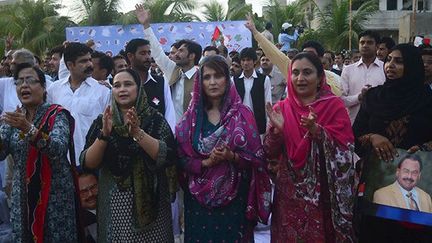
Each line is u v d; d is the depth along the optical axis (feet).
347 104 16.65
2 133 11.91
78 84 15.55
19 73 11.78
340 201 10.75
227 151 10.78
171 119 16.01
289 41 50.47
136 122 10.38
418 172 10.76
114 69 20.17
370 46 17.06
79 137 15.03
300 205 10.97
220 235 11.16
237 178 11.16
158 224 11.19
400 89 11.27
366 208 11.19
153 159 10.91
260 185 11.37
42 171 11.48
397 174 10.94
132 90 11.05
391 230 11.27
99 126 11.58
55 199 11.56
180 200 16.38
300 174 10.89
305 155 10.78
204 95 11.53
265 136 11.68
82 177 12.98
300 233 11.00
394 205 10.89
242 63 20.85
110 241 11.10
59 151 11.25
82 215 12.23
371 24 86.84
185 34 40.45
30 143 11.18
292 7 85.51
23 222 11.51
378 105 11.48
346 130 10.94
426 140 11.11
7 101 17.81
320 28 75.20
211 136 11.09
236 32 39.93
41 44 76.59
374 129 11.52
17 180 11.68
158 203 11.18
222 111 11.30
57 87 15.67
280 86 25.03
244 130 11.20
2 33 78.95
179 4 80.69
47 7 79.30
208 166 11.03
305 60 10.99
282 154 11.31
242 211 11.29
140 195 10.93
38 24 78.79
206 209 11.18
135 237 10.96
